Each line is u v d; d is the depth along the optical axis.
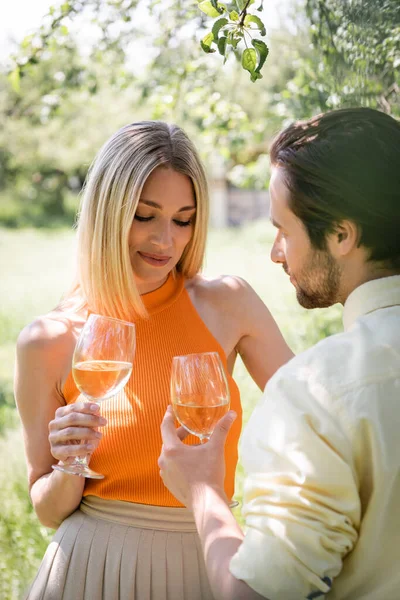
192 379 1.63
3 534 3.67
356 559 1.23
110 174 2.08
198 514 1.38
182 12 4.71
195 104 5.50
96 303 2.15
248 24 1.89
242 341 2.30
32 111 6.23
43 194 25.70
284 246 1.43
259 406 1.32
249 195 22.59
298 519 1.17
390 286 1.32
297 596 1.16
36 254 17.16
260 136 5.83
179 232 2.14
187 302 2.22
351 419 1.20
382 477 1.18
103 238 2.10
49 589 1.96
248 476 1.27
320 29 2.90
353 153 1.31
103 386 1.77
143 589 1.91
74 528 2.00
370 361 1.23
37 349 2.08
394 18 2.42
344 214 1.31
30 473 2.10
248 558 1.19
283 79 5.62
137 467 1.98
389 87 2.54
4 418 5.62
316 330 4.60
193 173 2.10
